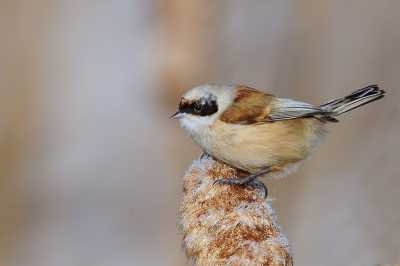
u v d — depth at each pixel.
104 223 12.21
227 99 8.18
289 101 8.34
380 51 13.92
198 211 6.61
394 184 11.71
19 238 12.25
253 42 13.62
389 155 12.22
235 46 13.41
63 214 12.57
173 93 12.55
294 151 8.32
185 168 12.45
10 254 12.01
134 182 12.55
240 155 8.02
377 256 10.49
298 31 14.01
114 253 11.74
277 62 13.73
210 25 12.63
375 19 13.92
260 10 13.91
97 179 12.66
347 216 11.45
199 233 6.33
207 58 12.57
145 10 13.59
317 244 11.38
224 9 13.24
